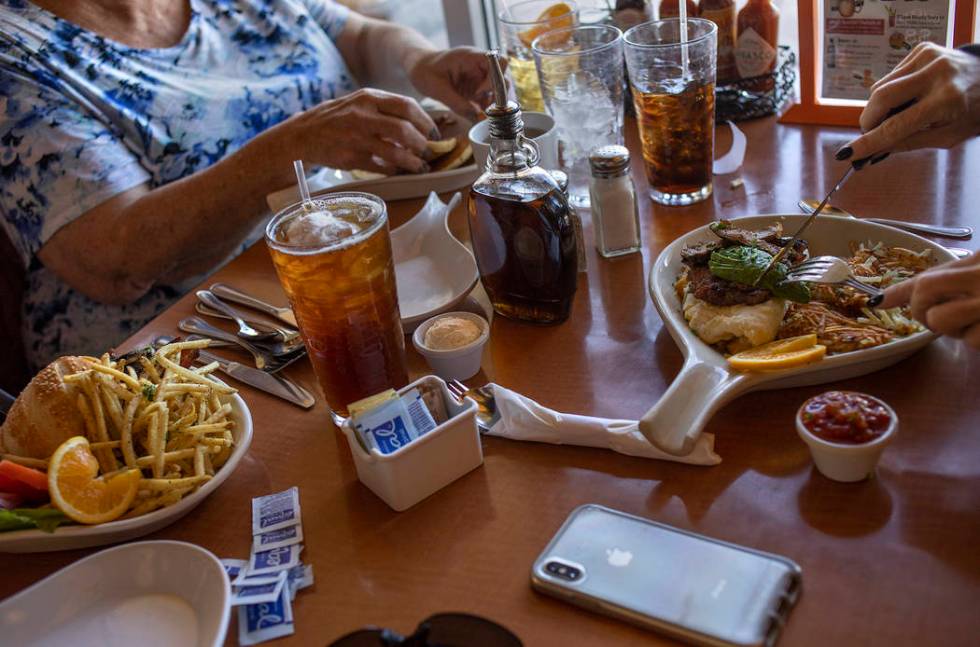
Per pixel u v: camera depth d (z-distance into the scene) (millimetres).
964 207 1118
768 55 1438
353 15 2023
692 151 1225
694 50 1150
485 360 1014
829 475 753
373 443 801
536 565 704
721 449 814
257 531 813
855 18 1316
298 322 876
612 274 1145
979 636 605
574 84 1292
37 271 1589
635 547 706
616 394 916
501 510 793
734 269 899
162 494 820
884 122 1012
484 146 1212
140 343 1132
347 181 1499
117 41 1651
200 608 723
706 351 869
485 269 1046
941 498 720
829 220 1028
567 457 846
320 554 782
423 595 721
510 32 1518
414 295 1121
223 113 1731
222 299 1213
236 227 1484
